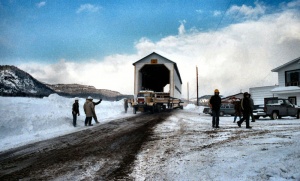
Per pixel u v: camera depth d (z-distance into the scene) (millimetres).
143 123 14273
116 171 4906
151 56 30672
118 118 18391
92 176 4617
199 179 4246
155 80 45562
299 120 16109
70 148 7328
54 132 11062
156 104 26797
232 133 9242
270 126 11633
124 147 7270
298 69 25594
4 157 6359
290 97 25734
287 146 6125
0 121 9945
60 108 16734
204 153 6031
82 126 13578
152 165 5242
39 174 4805
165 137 8773
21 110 12570
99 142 8227
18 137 9609
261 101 29234
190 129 10883
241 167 4703
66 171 4969
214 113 11391
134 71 30844
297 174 4070
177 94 35562
